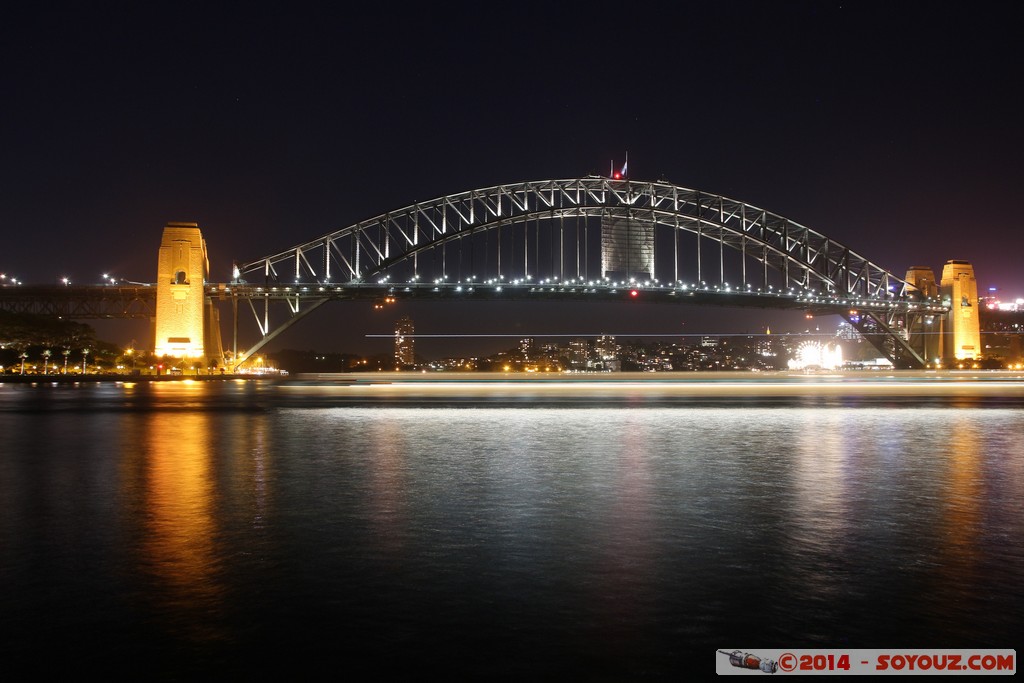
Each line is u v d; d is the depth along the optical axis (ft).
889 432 119.75
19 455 88.33
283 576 38.52
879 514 53.36
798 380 485.56
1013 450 94.58
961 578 38.06
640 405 200.54
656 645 30.01
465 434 114.93
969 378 485.15
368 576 38.50
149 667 28.17
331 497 60.08
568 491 62.95
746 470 75.66
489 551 43.19
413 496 60.64
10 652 29.43
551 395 267.80
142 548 43.98
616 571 39.32
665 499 59.16
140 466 78.79
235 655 29.12
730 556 42.09
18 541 45.65
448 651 29.45
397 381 477.36
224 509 55.26
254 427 127.65
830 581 37.68
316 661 28.63
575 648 29.76
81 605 34.32
